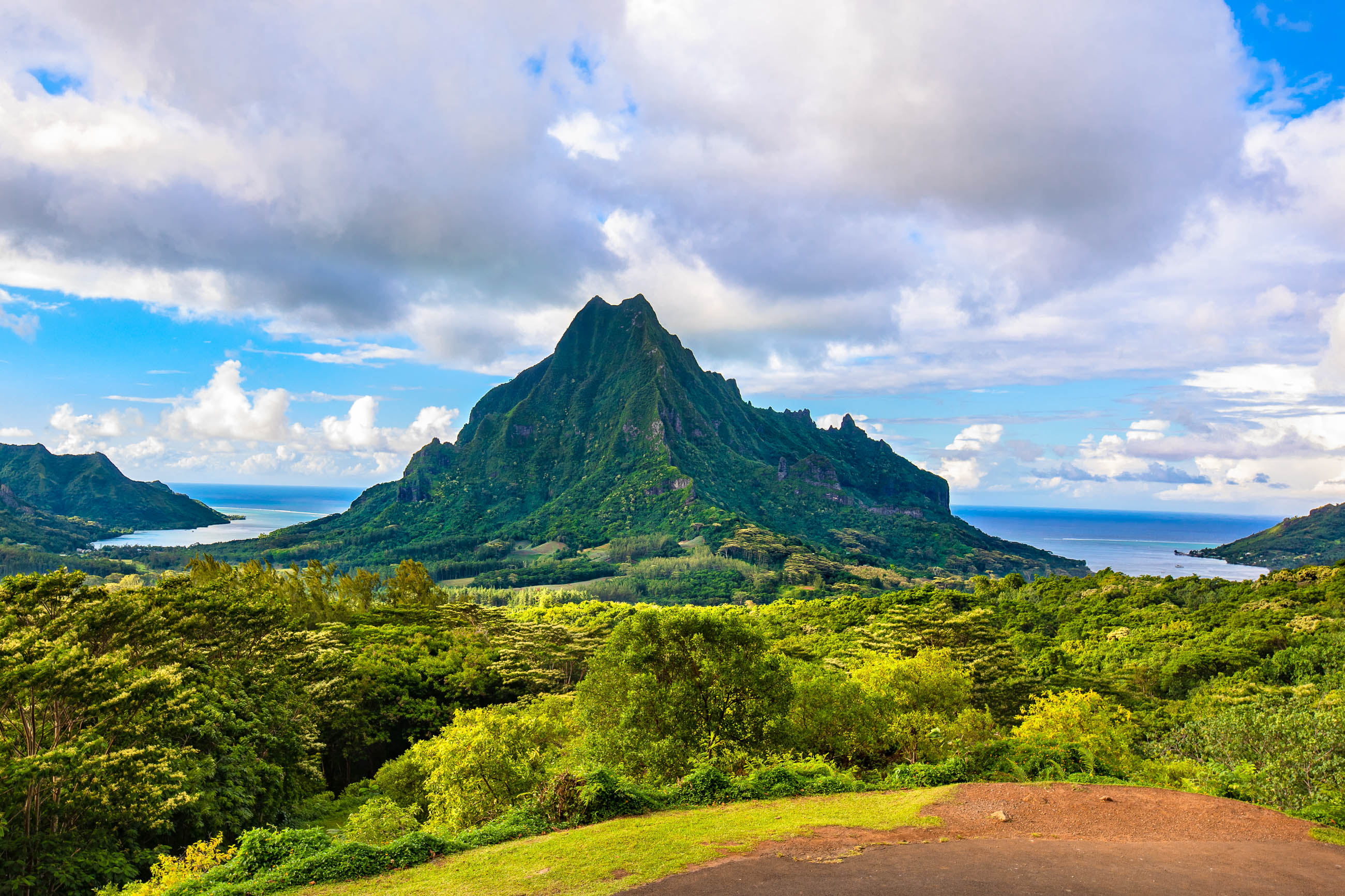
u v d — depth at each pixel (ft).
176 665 123.65
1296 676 214.69
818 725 111.34
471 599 374.84
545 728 118.73
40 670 85.10
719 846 53.16
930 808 62.69
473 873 50.67
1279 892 41.96
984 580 506.48
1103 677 216.95
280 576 288.10
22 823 87.40
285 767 139.23
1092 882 43.65
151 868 75.46
